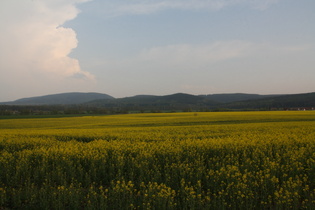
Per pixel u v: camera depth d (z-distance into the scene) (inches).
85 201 316.2
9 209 300.7
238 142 534.3
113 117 2325.3
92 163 408.8
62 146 590.9
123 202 292.7
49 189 333.7
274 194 279.7
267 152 462.9
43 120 2036.2
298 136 641.6
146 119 1769.2
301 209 274.8
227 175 322.7
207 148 490.0
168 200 274.1
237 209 280.2
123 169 414.3
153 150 490.0
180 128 991.0
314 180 330.0
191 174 354.0
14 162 446.3
